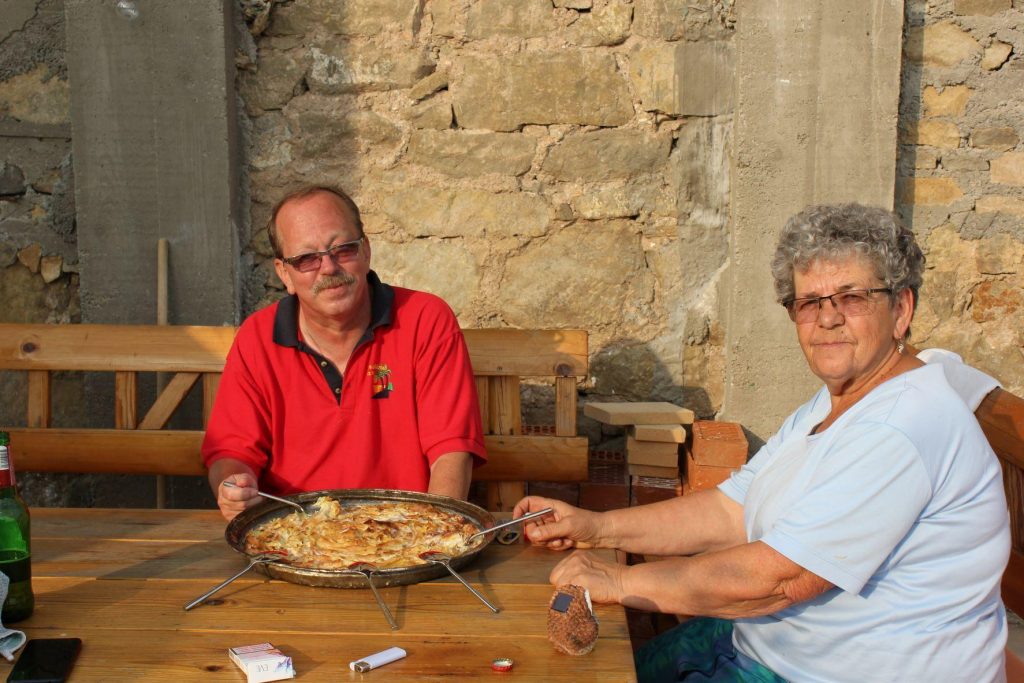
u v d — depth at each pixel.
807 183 3.46
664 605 1.83
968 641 1.74
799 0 3.37
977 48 3.55
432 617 1.76
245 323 2.68
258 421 2.60
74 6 3.38
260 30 3.58
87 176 3.46
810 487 1.78
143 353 3.07
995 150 3.59
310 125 3.66
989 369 3.69
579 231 3.69
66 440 3.07
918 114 3.59
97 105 3.43
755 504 2.06
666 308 3.70
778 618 1.91
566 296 3.71
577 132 3.64
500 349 3.05
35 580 1.92
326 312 2.49
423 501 2.28
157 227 3.49
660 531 2.21
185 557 2.05
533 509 2.22
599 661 1.59
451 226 3.70
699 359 3.72
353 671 1.55
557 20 3.60
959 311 3.68
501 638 1.67
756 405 3.59
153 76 3.42
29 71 3.67
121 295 3.52
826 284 1.85
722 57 3.56
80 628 1.70
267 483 2.65
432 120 3.65
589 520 2.17
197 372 3.08
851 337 1.86
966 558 1.73
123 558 2.05
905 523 1.69
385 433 2.63
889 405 1.75
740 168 3.47
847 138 3.43
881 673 1.76
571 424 3.06
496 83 3.62
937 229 3.64
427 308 2.67
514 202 3.68
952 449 1.72
